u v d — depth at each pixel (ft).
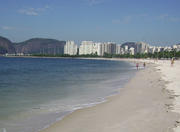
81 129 29.01
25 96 53.83
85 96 53.72
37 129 29.63
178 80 84.23
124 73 135.74
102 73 137.39
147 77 103.50
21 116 35.70
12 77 109.50
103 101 47.34
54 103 45.60
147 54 609.42
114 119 32.81
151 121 30.68
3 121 33.04
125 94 55.77
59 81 89.10
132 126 28.99
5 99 49.65
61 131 28.63
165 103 42.19
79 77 108.27
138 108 39.14
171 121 30.42
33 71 159.43
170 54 490.49
